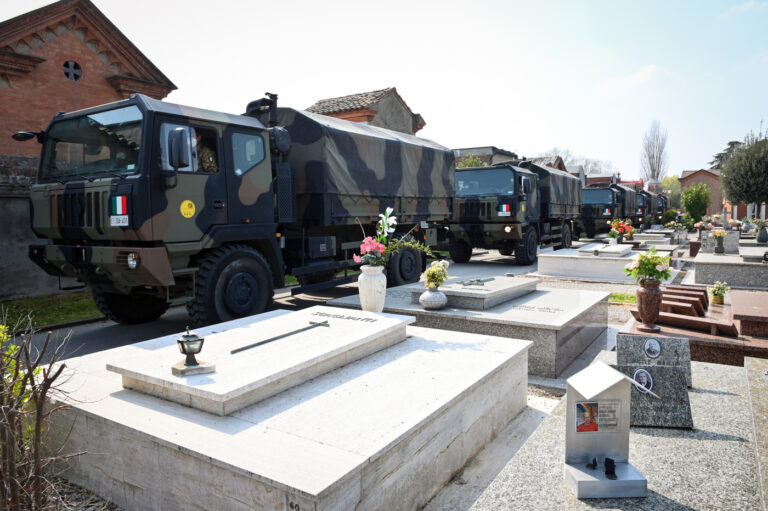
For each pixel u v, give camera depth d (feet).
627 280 38.86
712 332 17.28
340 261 29.22
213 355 11.60
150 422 9.11
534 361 17.31
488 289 20.90
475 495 9.65
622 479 7.18
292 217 25.57
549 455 8.52
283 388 10.73
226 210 21.84
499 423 12.66
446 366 12.32
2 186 30.58
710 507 6.86
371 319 15.08
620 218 81.15
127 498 9.18
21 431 8.21
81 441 9.86
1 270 30.94
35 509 7.82
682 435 9.29
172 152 18.89
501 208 45.91
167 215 19.36
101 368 12.30
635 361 10.96
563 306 20.49
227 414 9.49
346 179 27.78
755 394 9.77
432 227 37.19
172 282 19.35
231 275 21.79
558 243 60.29
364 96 66.13
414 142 34.99
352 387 10.90
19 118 38.73
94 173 20.38
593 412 7.66
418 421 9.04
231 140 22.15
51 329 24.30
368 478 7.78
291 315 16.07
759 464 7.22
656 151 211.61
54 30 40.27
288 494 6.97
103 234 19.54
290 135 27.20
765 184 90.68
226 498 7.72
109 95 44.09
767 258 33.88
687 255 56.95
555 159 113.70
